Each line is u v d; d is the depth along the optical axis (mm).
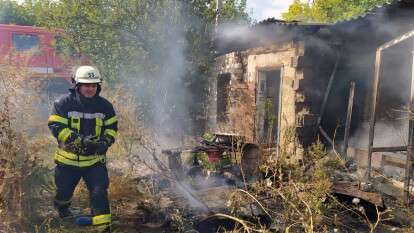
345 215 4641
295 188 4215
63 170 3971
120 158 6234
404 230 4230
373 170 6180
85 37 9828
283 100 7727
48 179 4836
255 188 4602
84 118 3898
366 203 4699
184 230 4094
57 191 4070
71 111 3871
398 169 6129
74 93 3924
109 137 4000
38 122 5945
